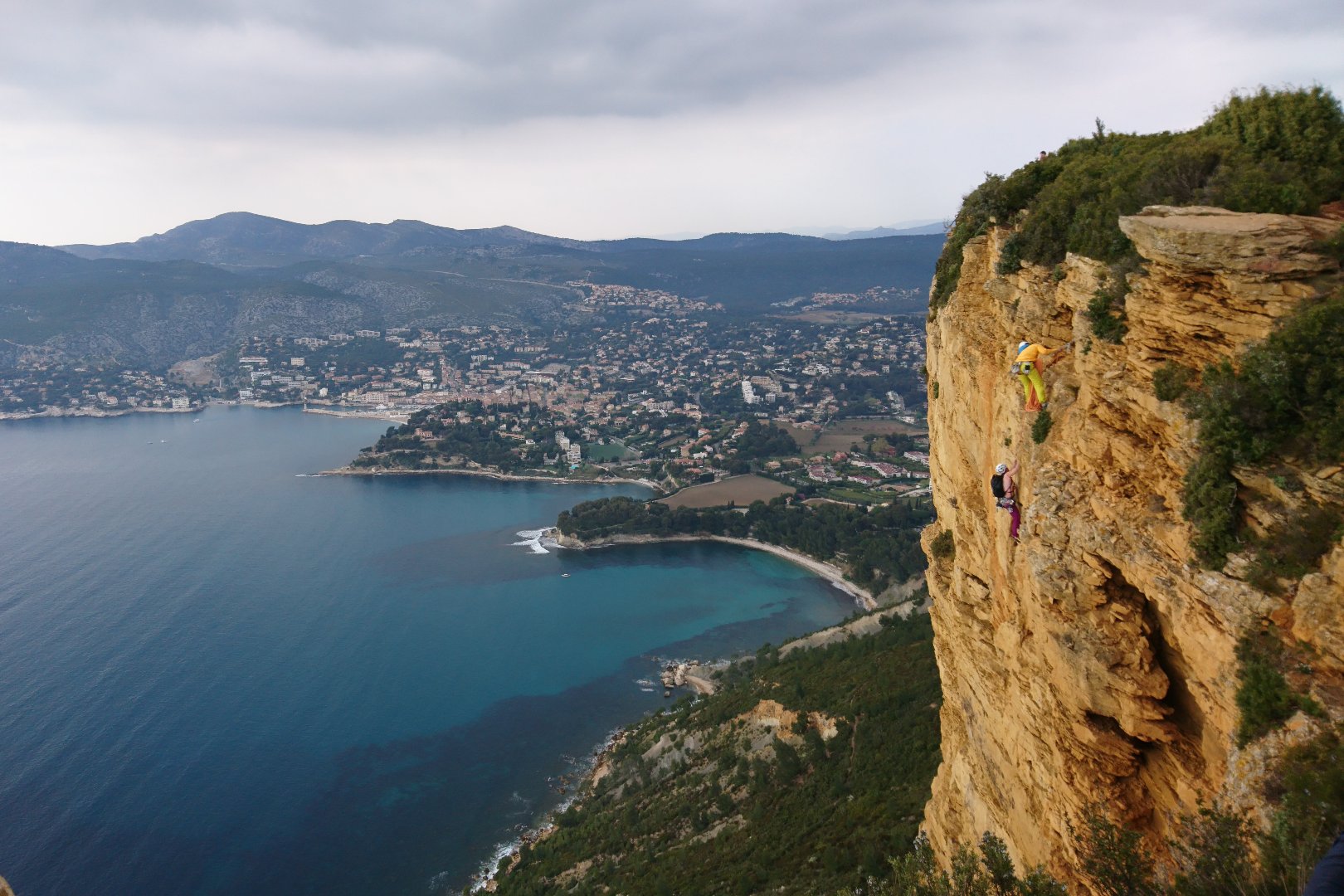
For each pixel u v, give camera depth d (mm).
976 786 30734
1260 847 14461
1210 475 17094
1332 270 16734
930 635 104688
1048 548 21078
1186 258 18031
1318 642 14961
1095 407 21375
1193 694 18125
